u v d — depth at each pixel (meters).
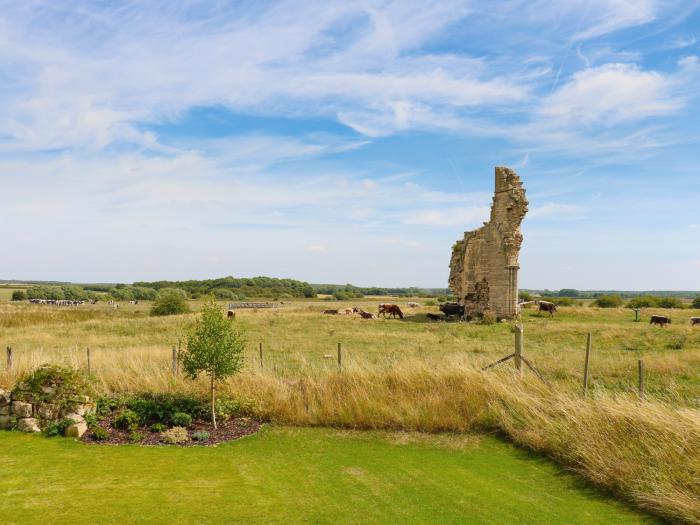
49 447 9.42
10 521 6.36
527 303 53.44
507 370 12.00
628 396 9.93
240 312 48.75
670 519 6.68
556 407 9.91
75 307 59.00
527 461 8.96
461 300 44.53
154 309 46.12
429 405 11.00
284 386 12.16
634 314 40.78
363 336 27.53
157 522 6.40
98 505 6.88
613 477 7.68
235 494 7.36
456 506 7.09
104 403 11.27
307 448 9.59
